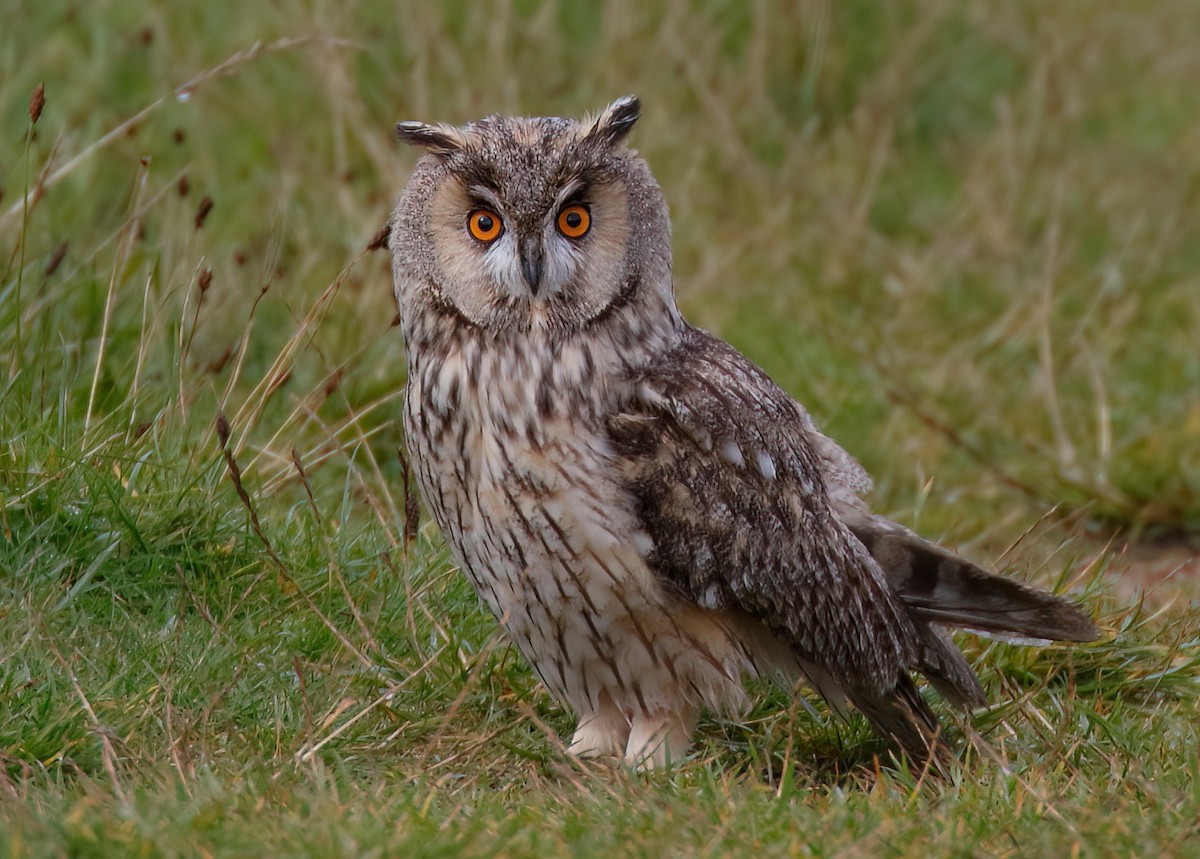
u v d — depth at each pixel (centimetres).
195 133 2128
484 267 1069
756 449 1112
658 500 1080
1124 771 1042
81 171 1888
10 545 1223
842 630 1128
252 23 2308
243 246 1814
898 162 2586
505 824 907
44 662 1081
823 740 1190
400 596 1276
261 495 1364
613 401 1090
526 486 1072
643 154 2334
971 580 1159
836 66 2698
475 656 1220
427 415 1107
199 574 1273
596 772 1059
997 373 2058
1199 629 1348
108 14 2311
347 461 1557
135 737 1025
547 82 2325
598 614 1095
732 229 2258
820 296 2173
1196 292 2292
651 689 1129
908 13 2830
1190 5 3322
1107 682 1281
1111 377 2056
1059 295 2188
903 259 2297
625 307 1102
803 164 2442
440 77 2188
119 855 819
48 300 1431
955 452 1872
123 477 1305
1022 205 2520
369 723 1115
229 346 1537
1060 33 2898
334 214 1886
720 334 2033
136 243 1633
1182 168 2720
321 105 2133
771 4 2673
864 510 1207
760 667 1168
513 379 1071
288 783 954
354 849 834
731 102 2538
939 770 1063
